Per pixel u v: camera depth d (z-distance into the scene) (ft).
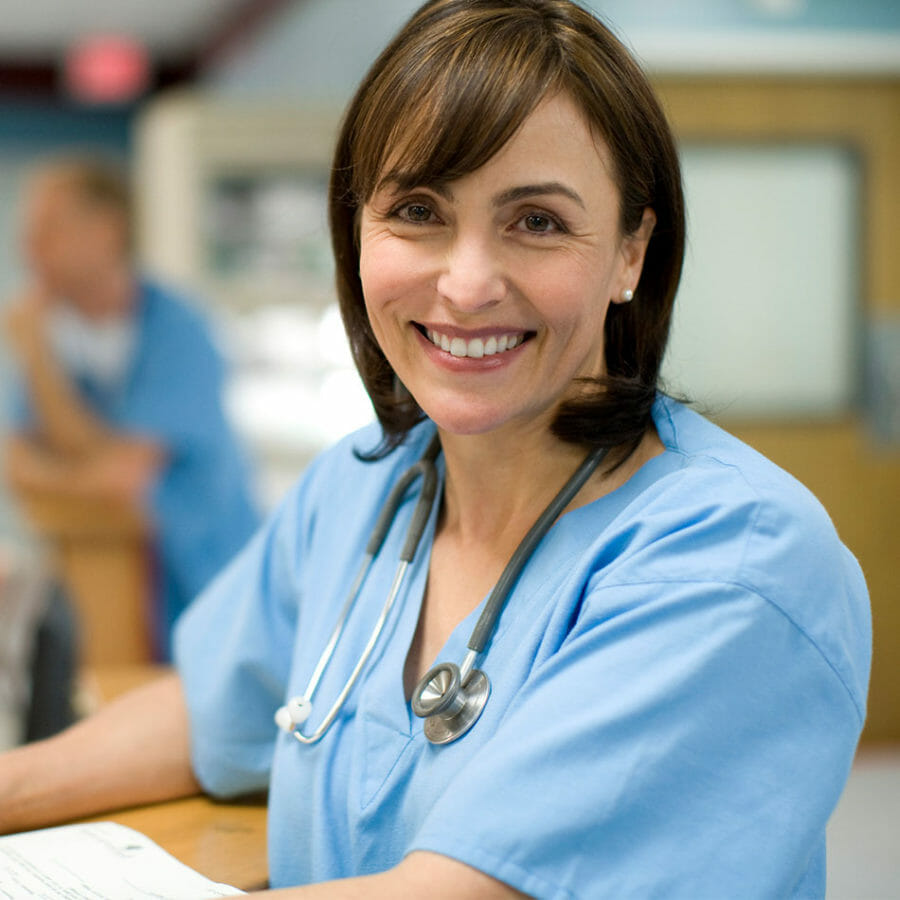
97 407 8.31
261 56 13.52
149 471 8.25
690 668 2.18
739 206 9.62
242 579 3.54
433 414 2.62
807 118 9.61
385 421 3.25
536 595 2.62
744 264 9.64
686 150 9.51
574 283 2.44
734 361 9.68
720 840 2.14
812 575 2.28
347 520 3.31
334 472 3.47
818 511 2.40
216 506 8.53
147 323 8.34
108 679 5.57
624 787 2.13
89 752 3.27
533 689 2.34
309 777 2.85
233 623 3.47
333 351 10.48
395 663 2.82
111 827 3.10
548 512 2.70
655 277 2.80
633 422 2.71
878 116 9.68
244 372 10.36
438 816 2.20
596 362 2.77
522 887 2.11
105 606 8.37
